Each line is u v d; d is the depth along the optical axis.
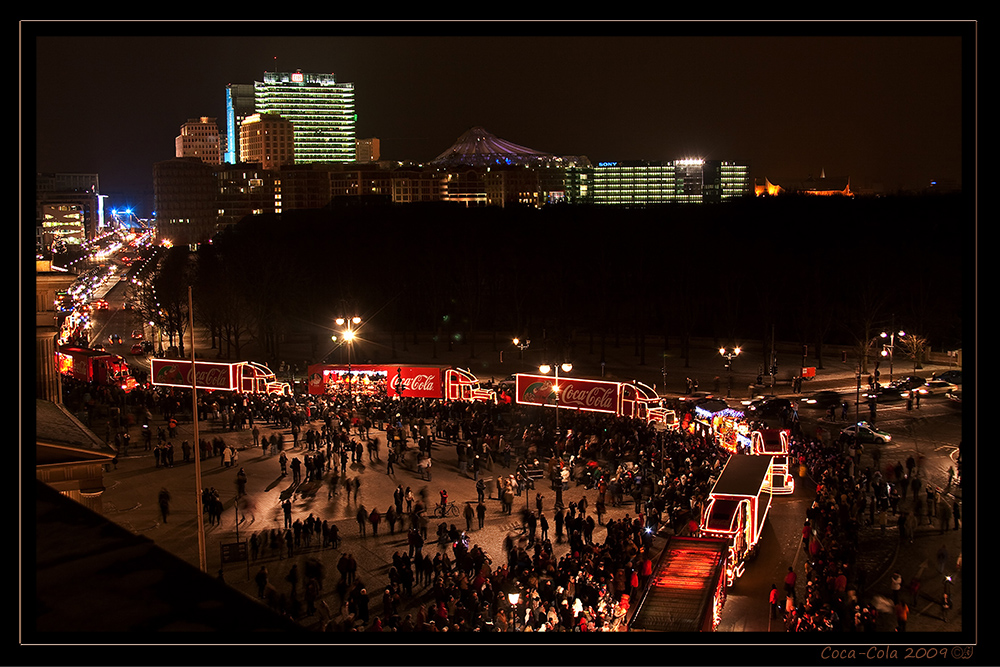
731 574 31.33
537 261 129.25
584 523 36.97
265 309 109.56
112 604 5.65
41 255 47.00
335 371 66.62
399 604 30.52
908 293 97.56
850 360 91.94
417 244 139.25
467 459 52.06
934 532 38.09
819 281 95.75
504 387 68.94
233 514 41.66
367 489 46.56
